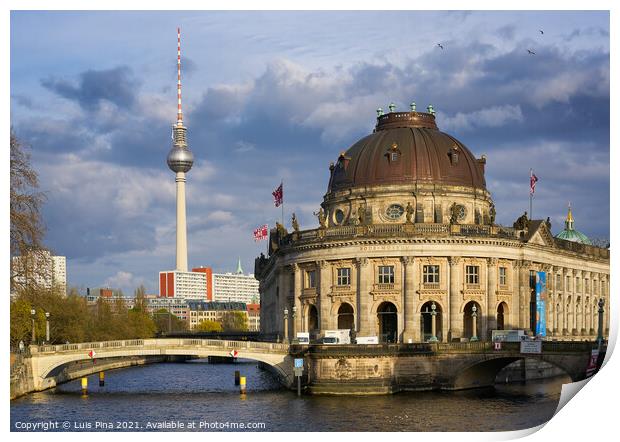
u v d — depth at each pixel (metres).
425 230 125.31
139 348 117.00
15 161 92.06
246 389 119.88
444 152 137.88
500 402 98.25
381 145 138.62
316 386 107.56
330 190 143.38
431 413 89.69
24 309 131.75
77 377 147.75
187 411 93.62
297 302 135.38
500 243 128.25
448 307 124.88
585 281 159.62
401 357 109.31
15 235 94.38
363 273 126.56
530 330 133.75
